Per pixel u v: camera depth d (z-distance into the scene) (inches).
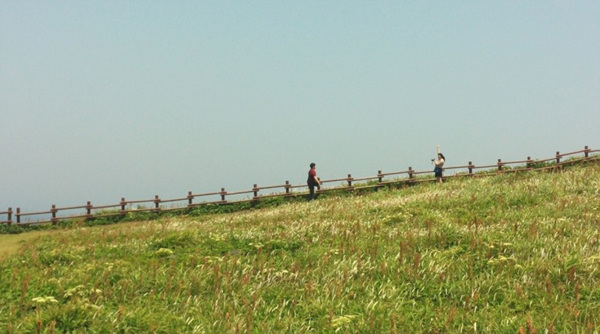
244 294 461.7
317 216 863.7
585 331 370.6
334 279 485.7
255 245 626.5
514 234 607.8
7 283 499.8
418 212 807.1
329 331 394.3
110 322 394.6
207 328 393.1
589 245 557.3
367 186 1419.8
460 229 633.6
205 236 708.0
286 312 428.8
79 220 1293.1
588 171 1112.8
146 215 1320.1
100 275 521.0
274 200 1371.8
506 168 1529.3
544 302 425.4
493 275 479.5
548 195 884.6
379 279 491.8
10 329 380.2
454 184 1159.0
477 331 388.2
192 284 482.0
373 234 658.8
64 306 410.0
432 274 488.1
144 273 511.8
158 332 391.5
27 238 1099.3
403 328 393.7
